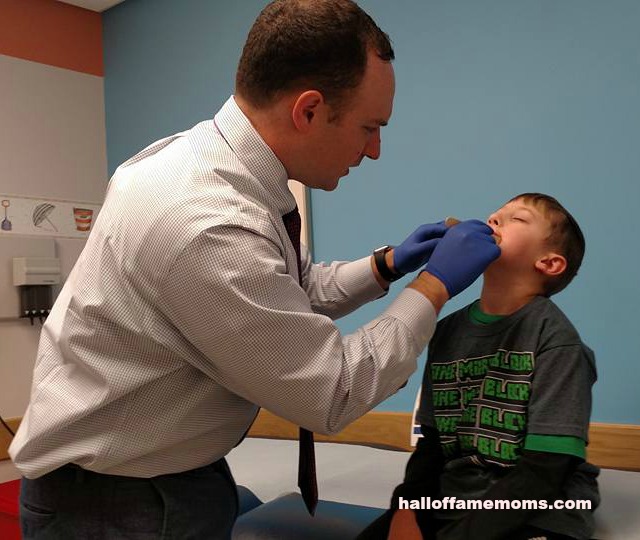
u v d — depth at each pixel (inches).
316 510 48.2
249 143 33.2
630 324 55.8
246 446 70.6
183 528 32.9
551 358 37.0
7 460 89.7
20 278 90.4
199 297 29.1
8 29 93.0
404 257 42.8
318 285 45.6
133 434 31.8
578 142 58.4
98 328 31.3
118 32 101.9
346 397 31.2
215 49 90.0
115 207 32.0
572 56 58.6
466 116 65.5
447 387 41.8
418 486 41.6
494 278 41.4
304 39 31.3
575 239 41.4
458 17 65.9
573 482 38.4
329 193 76.3
